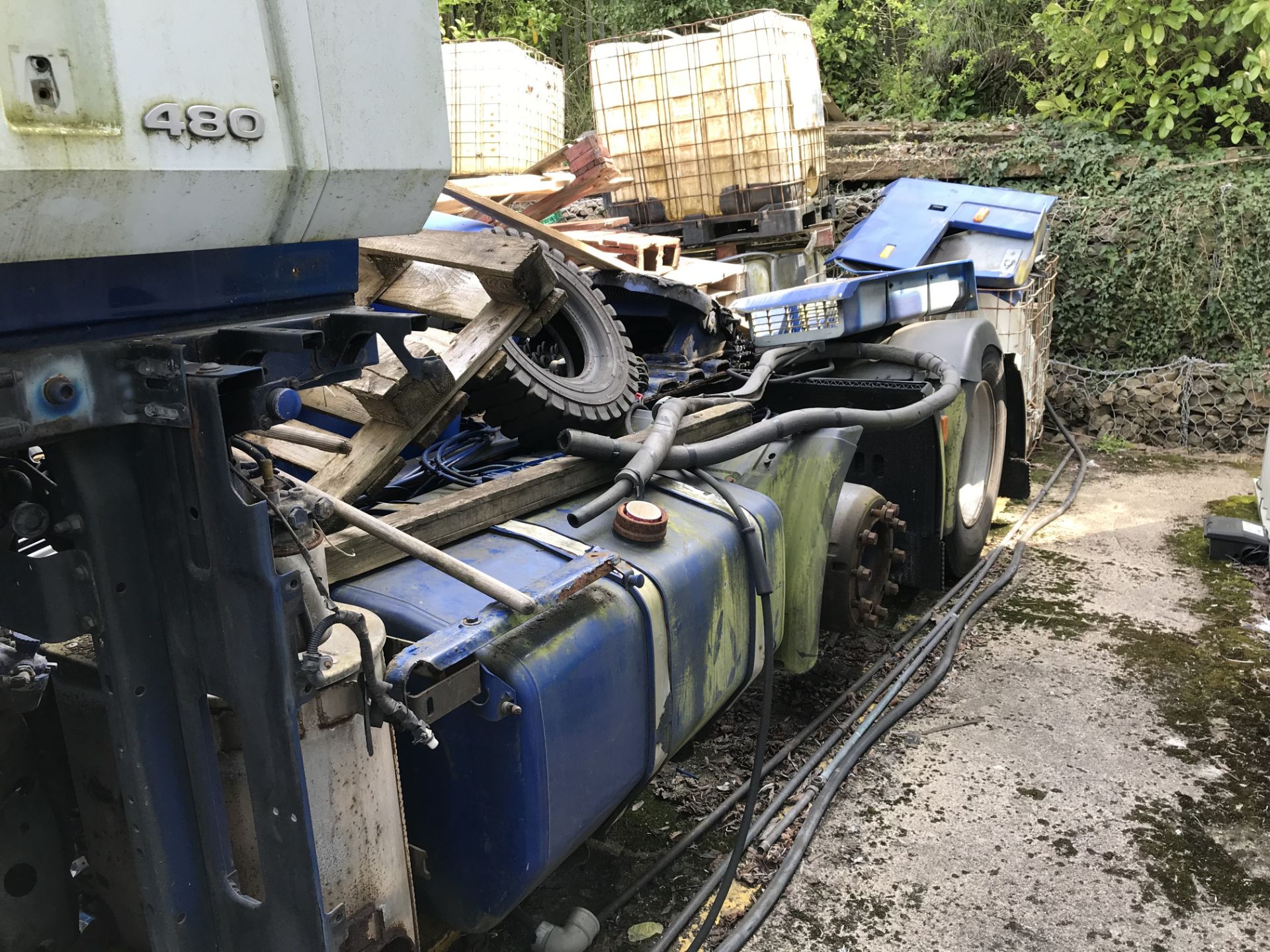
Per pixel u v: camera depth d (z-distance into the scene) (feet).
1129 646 13.34
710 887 8.64
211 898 5.09
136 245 4.12
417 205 5.33
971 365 13.74
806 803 9.81
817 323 12.85
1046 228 21.22
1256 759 10.63
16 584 4.42
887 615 14.39
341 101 4.68
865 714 11.65
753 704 11.96
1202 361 24.31
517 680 5.96
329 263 5.36
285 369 4.95
